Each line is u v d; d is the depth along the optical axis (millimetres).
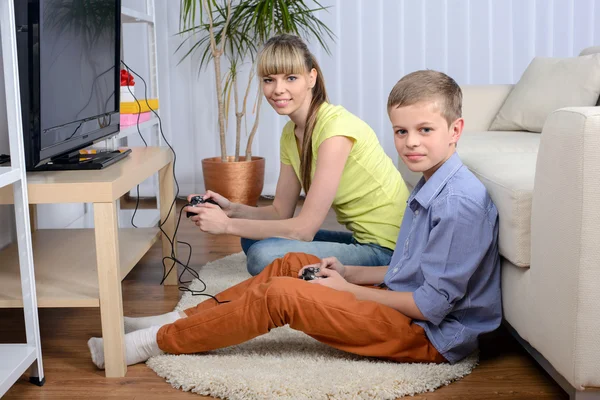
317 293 1491
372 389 1425
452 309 1549
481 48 3848
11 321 1987
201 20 3535
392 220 1936
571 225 1271
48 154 1711
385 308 1519
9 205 2209
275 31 3533
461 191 1510
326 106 1885
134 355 1617
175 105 3900
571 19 3824
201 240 2943
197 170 3965
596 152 1226
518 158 1964
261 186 3611
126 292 2232
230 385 1440
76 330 1904
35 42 1611
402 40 3840
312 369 1511
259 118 3906
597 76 2805
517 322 1528
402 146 1529
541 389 1483
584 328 1273
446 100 1477
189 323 1572
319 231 2156
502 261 1610
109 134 2209
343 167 1844
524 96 2998
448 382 1506
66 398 1489
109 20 2176
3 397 1498
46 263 1876
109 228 1553
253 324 1502
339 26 3826
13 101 1468
